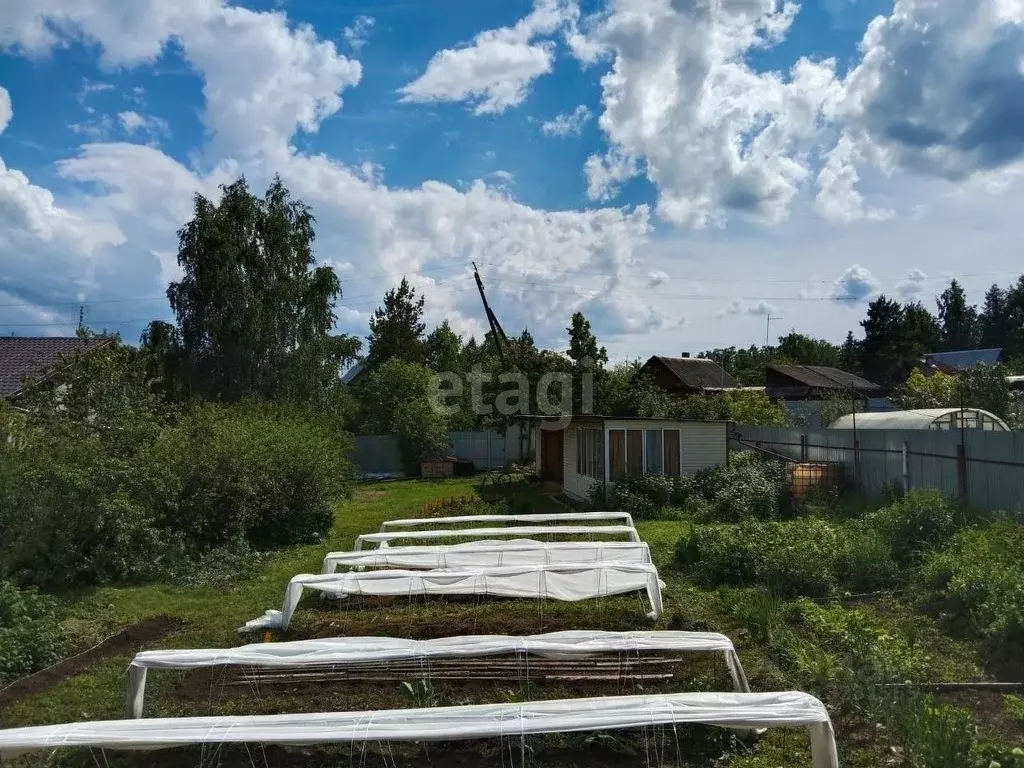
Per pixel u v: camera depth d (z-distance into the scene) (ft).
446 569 32.12
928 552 31.81
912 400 89.25
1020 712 17.74
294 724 14.94
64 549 35.14
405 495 78.02
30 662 24.38
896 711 17.52
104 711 20.51
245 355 86.53
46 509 34.40
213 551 41.45
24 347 80.38
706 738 17.69
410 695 20.53
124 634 27.94
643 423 60.64
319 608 31.32
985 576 25.75
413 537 40.60
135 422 44.80
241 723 14.97
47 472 35.24
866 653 21.01
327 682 21.57
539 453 88.69
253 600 33.06
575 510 60.18
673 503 57.98
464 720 14.94
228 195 91.56
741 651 23.75
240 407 61.11
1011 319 200.34
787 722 15.07
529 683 20.81
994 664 21.81
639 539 41.93
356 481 90.48
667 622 27.53
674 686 20.85
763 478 55.26
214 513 43.32
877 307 187.42
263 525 47.83
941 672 21.30
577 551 33.63
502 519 43.98
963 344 219.82
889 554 32.12
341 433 72.64
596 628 27.12
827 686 20.36
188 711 20.17
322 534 50.90
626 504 56.85
